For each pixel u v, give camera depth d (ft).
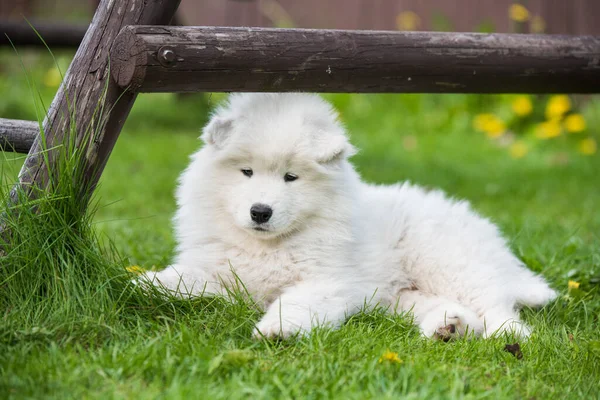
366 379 11.16
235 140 14.49
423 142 42.24
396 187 18.54
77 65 13.70
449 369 11.77
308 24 52.21
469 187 32.81
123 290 13.30
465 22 49.16
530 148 40.55
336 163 14.90
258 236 14.48
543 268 19.19
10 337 11.84
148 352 11.35
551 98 43.16
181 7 52.39
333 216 14.98
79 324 12.45
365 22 51.49
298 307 13.55
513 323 14.69
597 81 16.57
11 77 50.65
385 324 14.19
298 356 12.11
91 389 10.46
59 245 13.55
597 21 44.68
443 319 14.29
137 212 26.37
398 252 16.58
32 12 58.80
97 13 13.69
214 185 14.97
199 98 47.50
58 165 13.75
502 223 24.85
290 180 14.73
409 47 14.84
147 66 13.02
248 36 13.62
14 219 13.58
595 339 14.39
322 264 14.96
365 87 14.82
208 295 14.34
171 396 10.03
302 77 14.11
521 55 15.84
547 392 11.47
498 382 11.44
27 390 10.24
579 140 41.68
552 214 27.48
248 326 13.25
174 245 19.95
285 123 14.58
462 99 45.75
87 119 13.70
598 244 21.07
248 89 13.97
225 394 10.29
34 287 13.19
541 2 45.68
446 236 16.65
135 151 36.24
